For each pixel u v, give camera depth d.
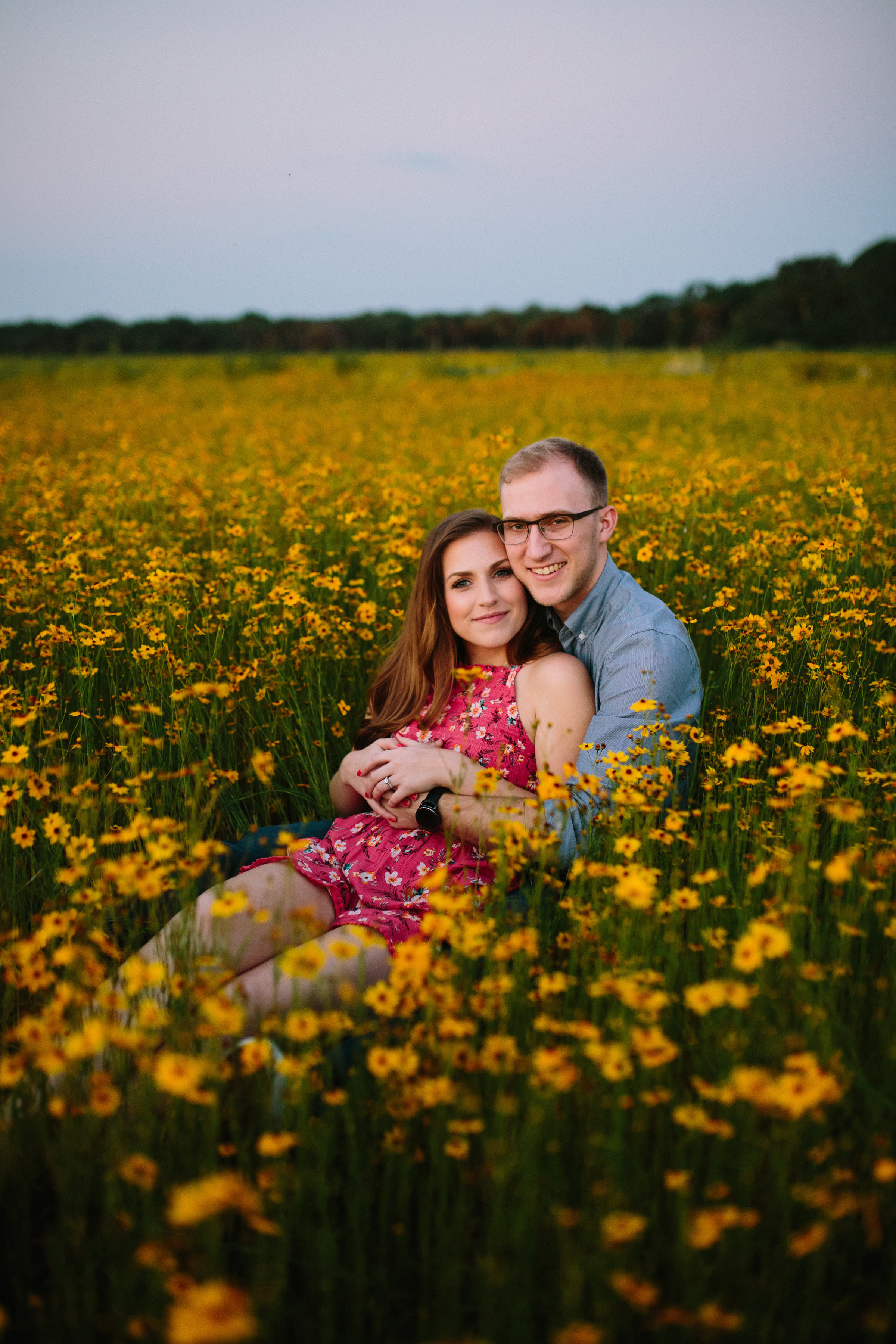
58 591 3.79
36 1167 1.49
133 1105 1.45
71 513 5.71
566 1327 1.04
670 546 4.14
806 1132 1.34
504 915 1.77
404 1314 1.32
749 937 1.34
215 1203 1.03
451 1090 1.27
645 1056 1.26
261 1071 1.49
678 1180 1.15
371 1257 1.38
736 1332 1.14
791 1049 1.31
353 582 3.91
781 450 7.59
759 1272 1.34
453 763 2.24
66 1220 1.27
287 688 3.17
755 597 3.67
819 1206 1.15
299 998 1.80
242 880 2.12
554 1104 1.35
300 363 31.73
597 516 2.44
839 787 2.11
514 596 2.47
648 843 1.85
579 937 1.64
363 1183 1.38
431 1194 1.38
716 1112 1.43
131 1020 1.47
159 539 4.96
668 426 11.37
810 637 2.89
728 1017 1.50
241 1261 1.39
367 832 2.30
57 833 1.85
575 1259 1.10
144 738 2.14
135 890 1.55
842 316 52.69
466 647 2.56
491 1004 1.45
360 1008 1.71
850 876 1.52
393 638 3.59
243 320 60.28
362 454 8.41
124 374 26.34
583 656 2.62
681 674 2.41
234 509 5.20
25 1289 1.32
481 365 34.91
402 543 4.06
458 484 5.25
